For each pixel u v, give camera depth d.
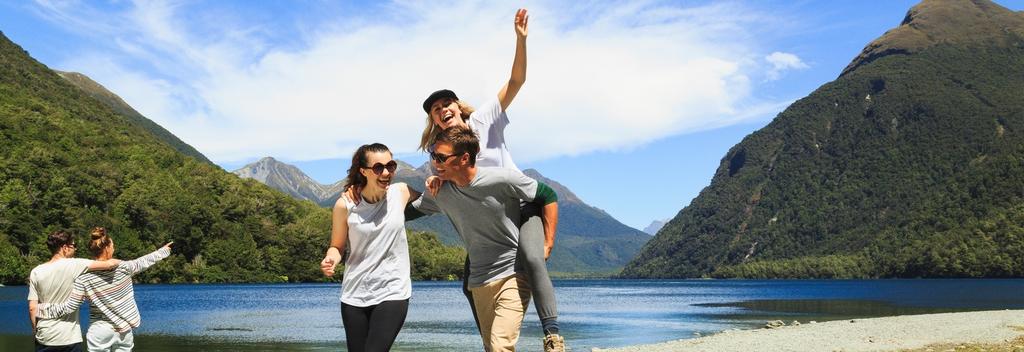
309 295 74.19
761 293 95.31
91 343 7.78
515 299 4.89
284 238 129.12
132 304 8.08
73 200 104.19
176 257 109.69
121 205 109.38
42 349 7.58
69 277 7.65
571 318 40.06
